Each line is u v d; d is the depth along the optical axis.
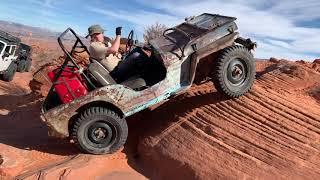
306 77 4.61
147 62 3.77
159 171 3.41
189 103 3.82
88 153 3.62
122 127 3.60
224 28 3.59
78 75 3.64
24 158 3.61
